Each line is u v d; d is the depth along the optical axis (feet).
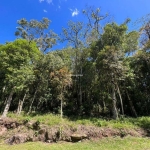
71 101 62.69
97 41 60.08
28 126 41.91
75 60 67.51
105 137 36.68
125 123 41.70
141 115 55.11
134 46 57.93
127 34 58.85
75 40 68.13
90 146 32.35
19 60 55.62
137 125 40.45
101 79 54.34
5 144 36.45
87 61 64.90
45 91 60.64
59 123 41.39
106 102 57.72
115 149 29.81
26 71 54.34
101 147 31.37
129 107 58.23
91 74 61.21
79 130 38.81
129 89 57.06
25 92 59.06
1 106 61.87
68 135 37.42
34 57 59.52
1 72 58.39
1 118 46.44
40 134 38.37
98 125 40.75
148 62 53.62
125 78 53.36
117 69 48.29
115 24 57.67
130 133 37.09
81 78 64.34
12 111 58.29
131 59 56.80
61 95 54.95
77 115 55.06
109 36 56.59
